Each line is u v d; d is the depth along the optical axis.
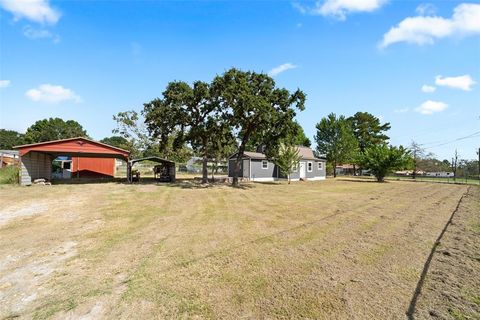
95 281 4.41
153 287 4.21
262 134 23.33
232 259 5.39
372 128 51.56
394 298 3.89
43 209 10.49
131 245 6.21
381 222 8.72
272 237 6.95
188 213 10.10
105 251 5.80
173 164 25.34
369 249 6.02
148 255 5.58
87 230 7.49
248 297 3.92
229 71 20.00
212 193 16.69
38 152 21.86
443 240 6.72
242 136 24.14
